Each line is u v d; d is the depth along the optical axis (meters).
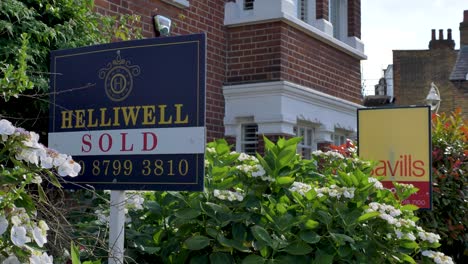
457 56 34.44
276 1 8.76
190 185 3.62
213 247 4.02
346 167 5.63
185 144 3.65
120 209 3.81
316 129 9.71
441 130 8.11
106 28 6.37
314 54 9.61
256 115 8.76
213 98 8.82
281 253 4.02
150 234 4.23
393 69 35.00
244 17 8.96
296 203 4.41
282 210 4.11
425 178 6.40
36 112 5.55
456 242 8.02
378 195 5.05
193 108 3.64
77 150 3.93
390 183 6.51
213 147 4.69
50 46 5.48
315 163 5.97
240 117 8.89
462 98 33.22
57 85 4.04
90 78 3.93
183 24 8.31
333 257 4.15
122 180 3.78
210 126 8.75
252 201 4.13
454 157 7.85
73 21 5.59
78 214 4.48
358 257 4.24
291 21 8.88
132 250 4.05
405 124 6.51
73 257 2.72
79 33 5.78
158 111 3.72
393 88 34.88
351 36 11.06
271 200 4.12
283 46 8.80
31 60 5.03
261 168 4.29
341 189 4.39
